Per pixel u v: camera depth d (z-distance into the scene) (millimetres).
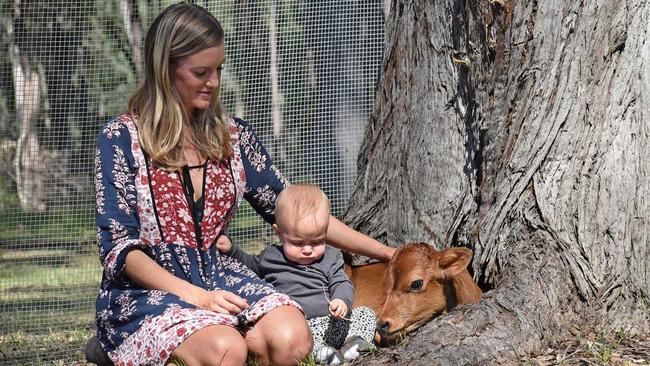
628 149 5453
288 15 8820
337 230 5414
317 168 8586
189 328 4238
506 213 5469
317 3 8602
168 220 4641
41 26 11352
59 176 10766
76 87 11633
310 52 8711
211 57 4598
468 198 5766
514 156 5480
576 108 5406
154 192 4617
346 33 8500
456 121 5816
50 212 10430
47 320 7922
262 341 4445
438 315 5426
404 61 6102
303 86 8703
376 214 6176
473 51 5680
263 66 9109
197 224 4691
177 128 4613
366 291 5727
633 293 5383
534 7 5477
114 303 4547
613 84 5441
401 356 4566
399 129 6098
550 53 5438
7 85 14086
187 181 4680
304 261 5016
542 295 5133
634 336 5254
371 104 8461
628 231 5418
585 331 5176
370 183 6266
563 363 4727
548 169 5414
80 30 11664
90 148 11109
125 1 13570
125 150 4609
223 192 4793
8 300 8609
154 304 4418
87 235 10258
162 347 4270
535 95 5453
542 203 5383
